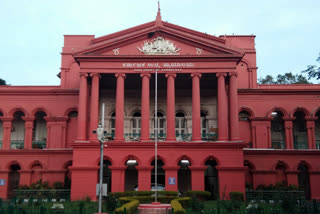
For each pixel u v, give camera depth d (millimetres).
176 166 31797
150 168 31875
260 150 37219
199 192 30609
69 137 40219
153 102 39906
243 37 44156
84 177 31672
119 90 33375
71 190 31469
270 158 37219
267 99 40281
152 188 34812
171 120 32938
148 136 32750
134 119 39625
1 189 37406
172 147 32250
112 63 33875
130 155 32125
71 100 40625
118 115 33031
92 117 33062
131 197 27062
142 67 33750
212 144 32062
